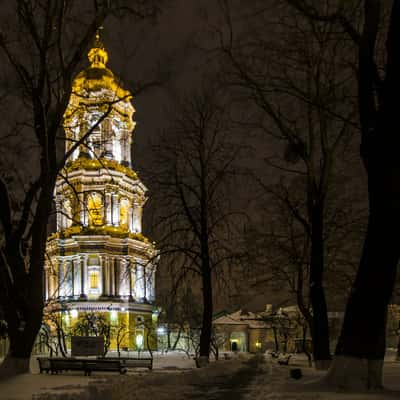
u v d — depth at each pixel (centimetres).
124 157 7862
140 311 7644
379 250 1459
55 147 2214
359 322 1469
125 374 2356
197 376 2339
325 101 2089
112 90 6912
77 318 7244
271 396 1409
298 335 7150
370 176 1505
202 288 3100
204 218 3108
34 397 1407
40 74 2162
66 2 2169
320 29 2214
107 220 7562
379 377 1452
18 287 2116
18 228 2164
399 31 1462
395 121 1462
